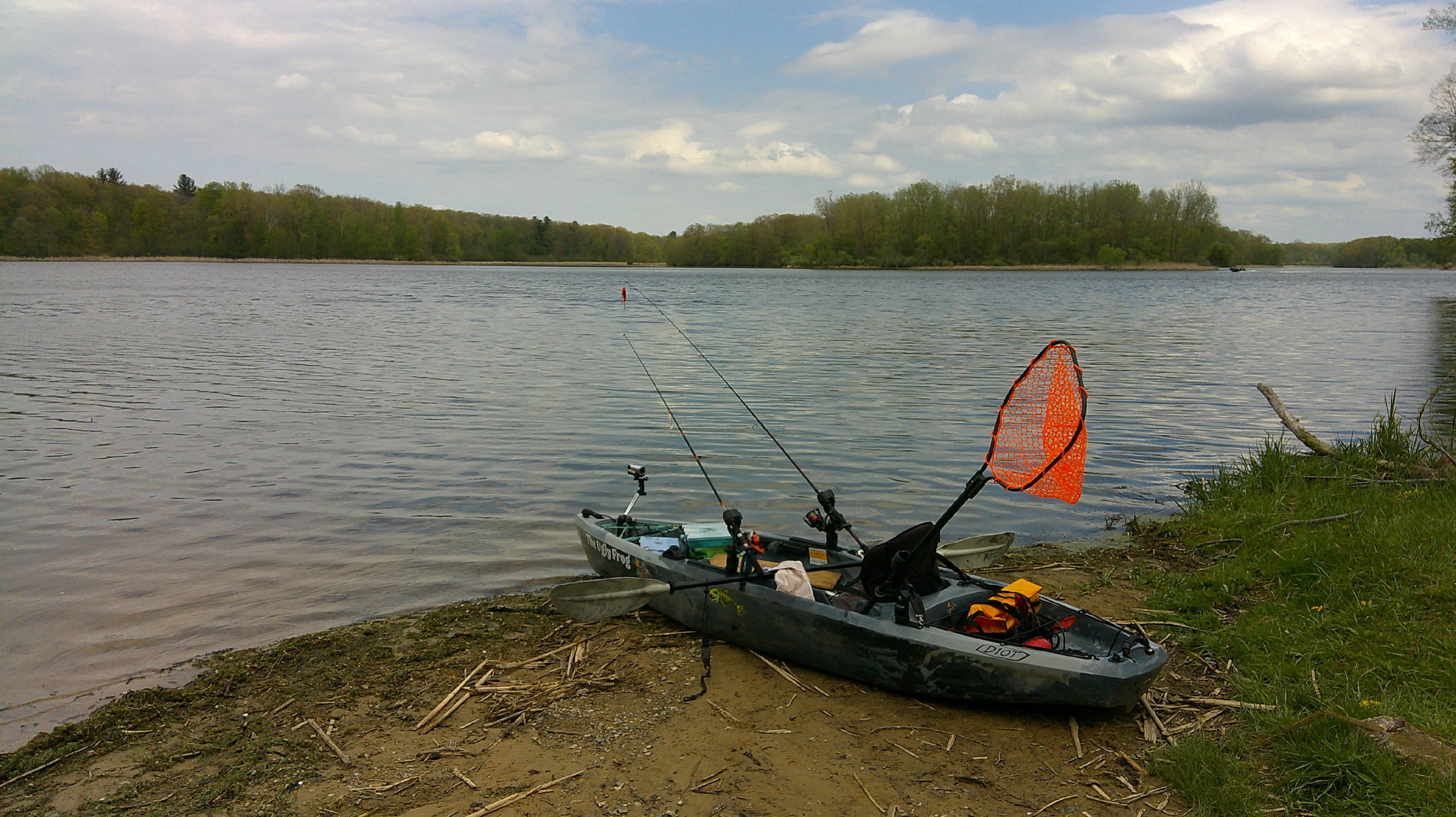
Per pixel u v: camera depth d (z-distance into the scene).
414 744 4.96
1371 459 9.84
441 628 6.64
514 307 43.16
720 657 6.07
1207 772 4.40
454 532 8.88
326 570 7.86
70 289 53.72
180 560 8.06
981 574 7.80
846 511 9.73
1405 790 4.00
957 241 130.00
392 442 12.73
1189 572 7.63
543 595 7.37
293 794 4.48
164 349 23.95
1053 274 116.38
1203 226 130.62
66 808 4.39
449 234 156.62
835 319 37.12
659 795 4.41
